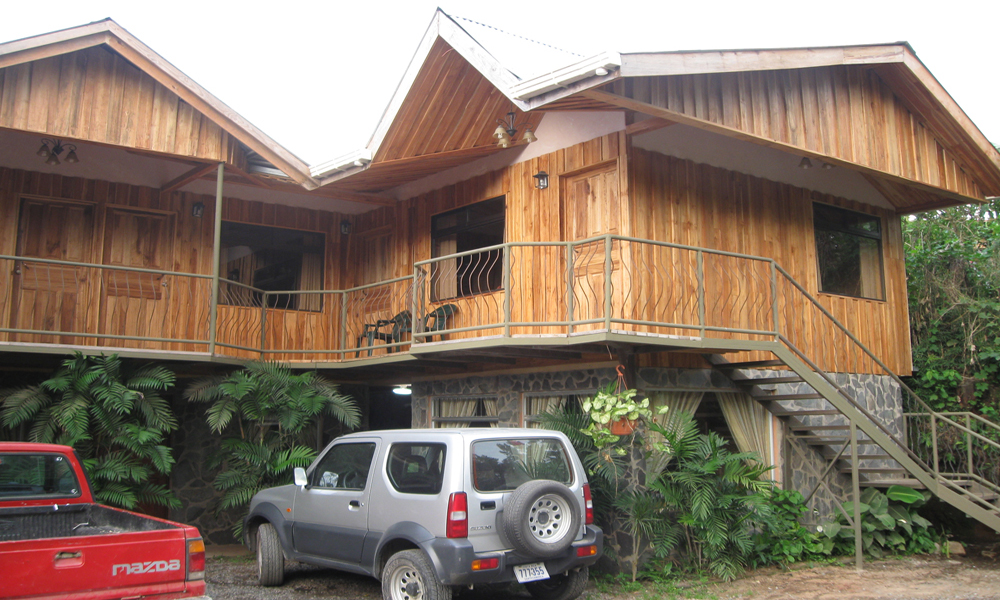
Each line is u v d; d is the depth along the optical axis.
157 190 11.70
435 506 6.40
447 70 9.70
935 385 12.96
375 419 13.64
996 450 12.07
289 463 9.95
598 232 9.57
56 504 6.54
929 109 10.77
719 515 8.58
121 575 4.97
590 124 9.72
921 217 15.06
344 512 7.30
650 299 9.13
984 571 9.09
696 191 9.93
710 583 8.39
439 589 6.24
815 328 11.12
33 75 9.29
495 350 9.01
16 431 9.91
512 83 8.58
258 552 8.30
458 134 10.60
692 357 9.66
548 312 10.02
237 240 12.41
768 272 10.60
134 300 11.27
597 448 8.77
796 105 9.33
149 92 10.01
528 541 6.29
